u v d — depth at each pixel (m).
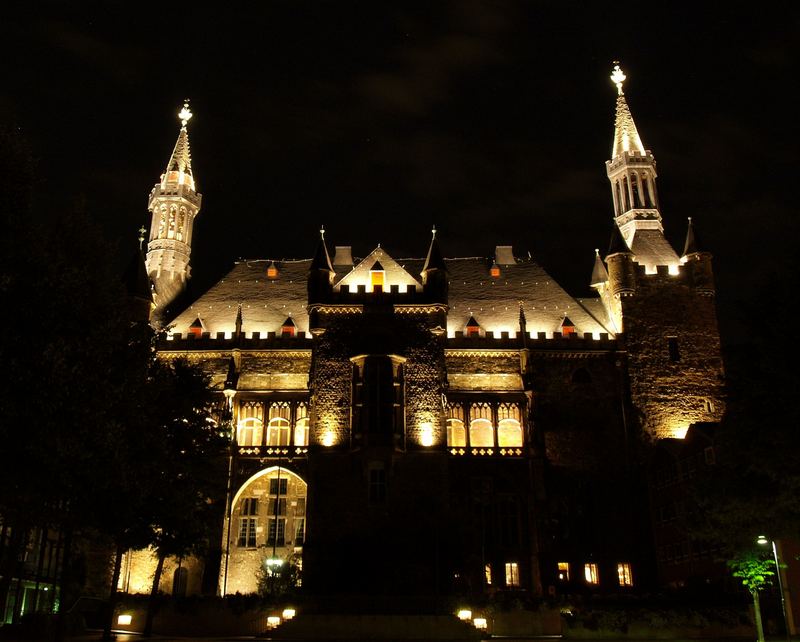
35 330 19.88
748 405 29.88
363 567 49.66
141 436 28.97
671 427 59.41
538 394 59.66
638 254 66.69
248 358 61.09
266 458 57.38
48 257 20.80
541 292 66.19
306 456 57.06
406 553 50.16
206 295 66.69
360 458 53.66
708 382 60.84
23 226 21.19
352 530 52.09
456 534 50.16
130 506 29.14
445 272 58.69
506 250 70.88
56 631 30.66
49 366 19.31
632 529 56.53
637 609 41.91
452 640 40.03
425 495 52.00
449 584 48.56
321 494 53.31
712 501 34.06
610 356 61.38
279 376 60.50
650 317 62.59
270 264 70.25
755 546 34.34
